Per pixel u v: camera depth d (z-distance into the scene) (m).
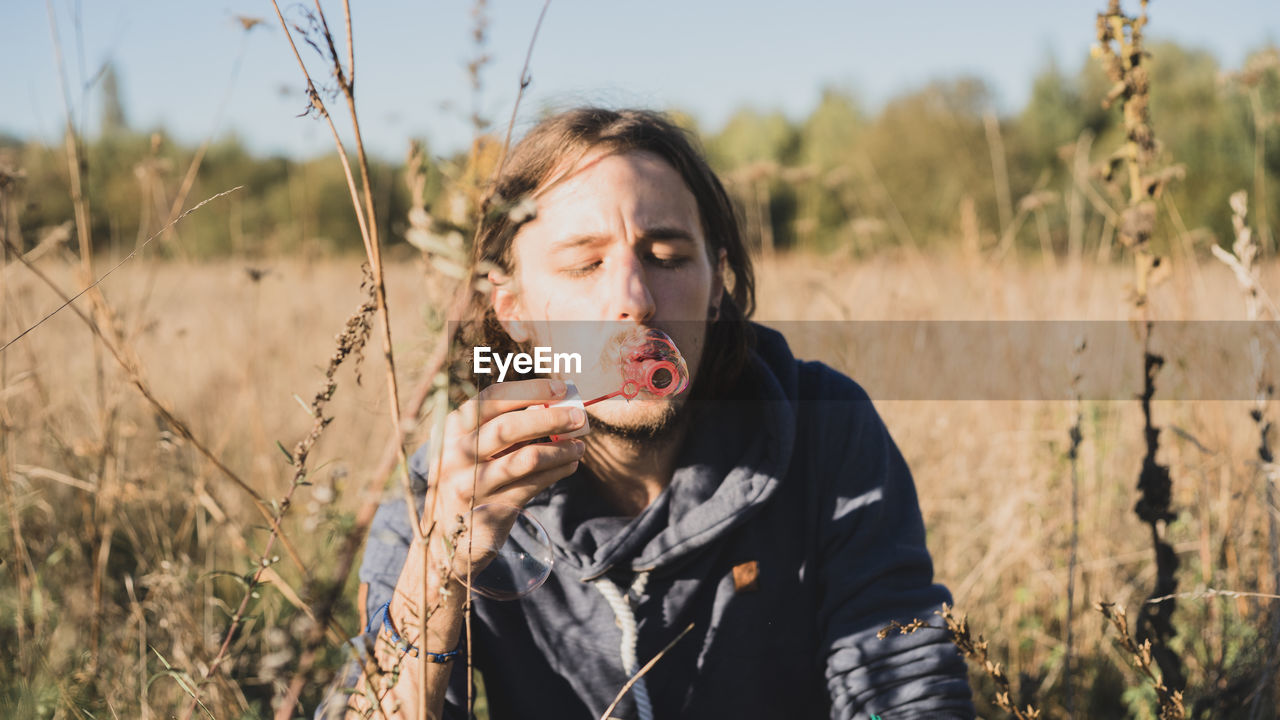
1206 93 15.61
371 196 0.83
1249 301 1.85
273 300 4.72
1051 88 24.34
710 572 1.51
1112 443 3.05
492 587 1.20
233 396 3.63
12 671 1.79
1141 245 1.70
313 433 1.00
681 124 1.68
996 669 1.28
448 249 0.86
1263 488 2.31
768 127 32.72
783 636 1.55
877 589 1.52
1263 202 3.29
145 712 1.61
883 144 26.67
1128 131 1.69
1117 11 1.64
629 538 1.47
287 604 2.26
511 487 1.13
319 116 0.85
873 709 1.44
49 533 2.35
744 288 1.88
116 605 2.06
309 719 1.79
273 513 1.04
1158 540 1.75
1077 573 2.59
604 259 1.38
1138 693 2.15
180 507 2.58
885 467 1.62
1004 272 4.21
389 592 1.41
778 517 1.56
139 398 2.38
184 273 3.70
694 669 1.50
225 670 1.67
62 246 2.49
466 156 0.89
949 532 2.97
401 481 0.89
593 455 1.51
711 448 1.52
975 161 23.72
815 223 5.46
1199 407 2.69
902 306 3.99
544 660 1.51
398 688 1.14
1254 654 1.93
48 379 3.04
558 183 1.40
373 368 3.60
